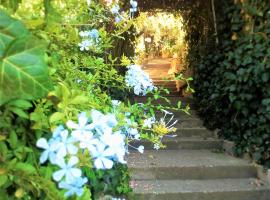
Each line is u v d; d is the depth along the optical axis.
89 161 0.72
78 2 1.36
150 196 3.71
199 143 5.25
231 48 5.31
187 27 7.54
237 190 3.84
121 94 3.67
